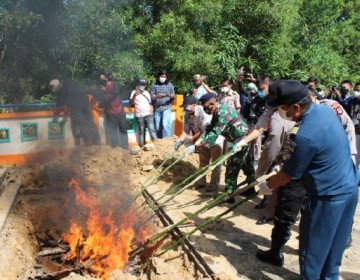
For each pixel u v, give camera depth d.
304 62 14.81
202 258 3.90
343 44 21.22
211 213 5.45
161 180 6.93
